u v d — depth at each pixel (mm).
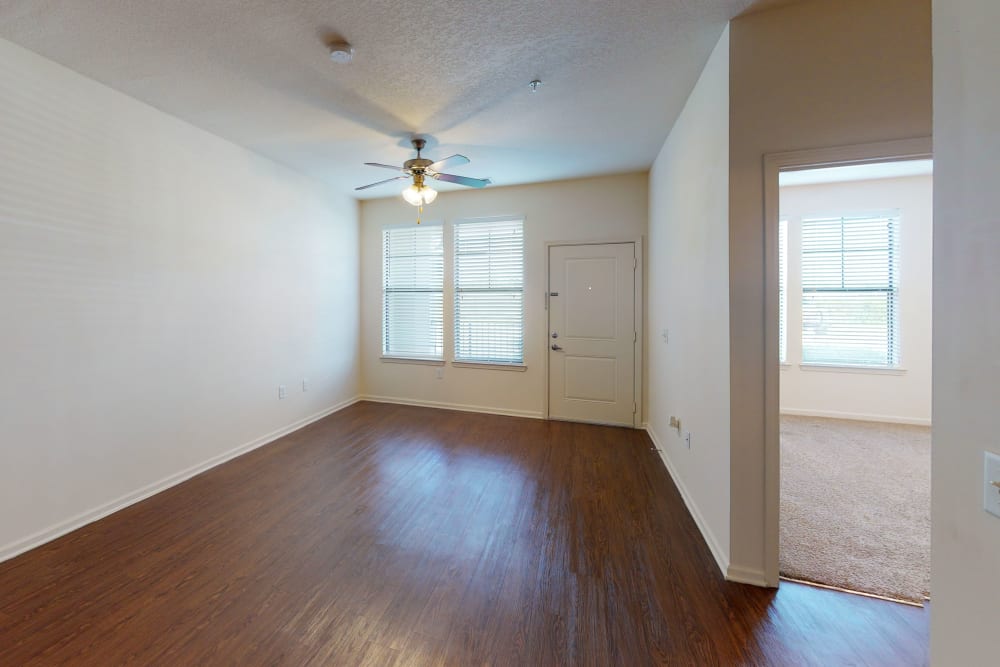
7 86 1966
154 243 2668
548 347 4344
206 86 2385
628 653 1454
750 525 1810
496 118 2779
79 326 2277
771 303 1754
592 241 4145
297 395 4012
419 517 2396
